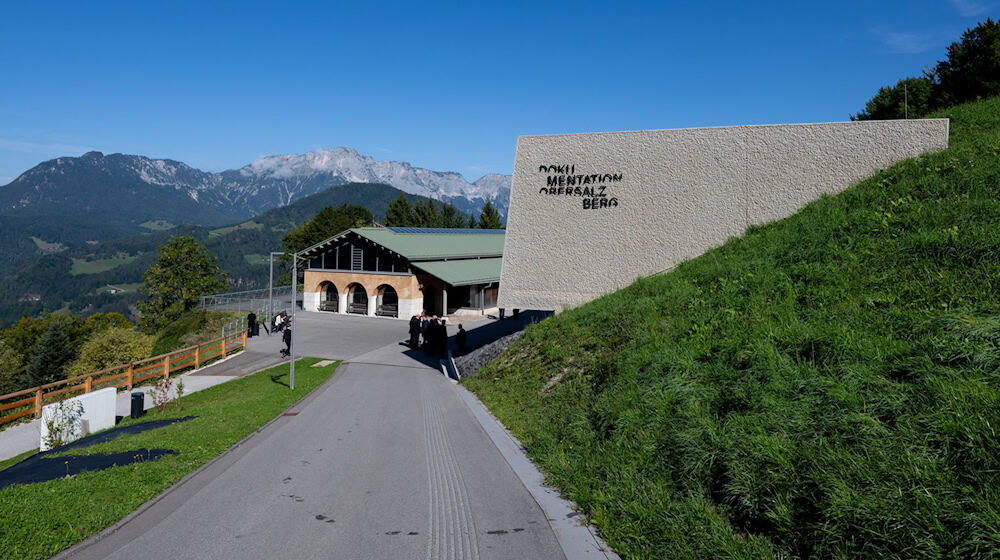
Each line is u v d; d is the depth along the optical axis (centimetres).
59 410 1374
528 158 2016
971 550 385
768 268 1166
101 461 902
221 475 864
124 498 722
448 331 3425
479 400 1491
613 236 1916
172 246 6669
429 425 1221
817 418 586
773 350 759
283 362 2550
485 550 584
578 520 655
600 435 856
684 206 1830
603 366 1112
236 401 1553
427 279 4259
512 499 734
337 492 779
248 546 602
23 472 860
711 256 1570
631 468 700
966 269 805
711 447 631
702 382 799
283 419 1319
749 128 1758
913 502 432
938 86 3841
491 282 4384
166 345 4059
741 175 1764
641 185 1884
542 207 1998
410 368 2333
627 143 1905
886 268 923
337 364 2450
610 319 1376
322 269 4525
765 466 554
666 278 1530
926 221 1027
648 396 832
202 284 6738
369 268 4306
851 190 1480
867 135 1623
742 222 1758
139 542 613
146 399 1919
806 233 1285
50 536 602
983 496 416
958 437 470
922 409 523
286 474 868
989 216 940
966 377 545
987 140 1428
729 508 567
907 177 1358
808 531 477
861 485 472
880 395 569
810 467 518
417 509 707
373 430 1184
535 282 1998
